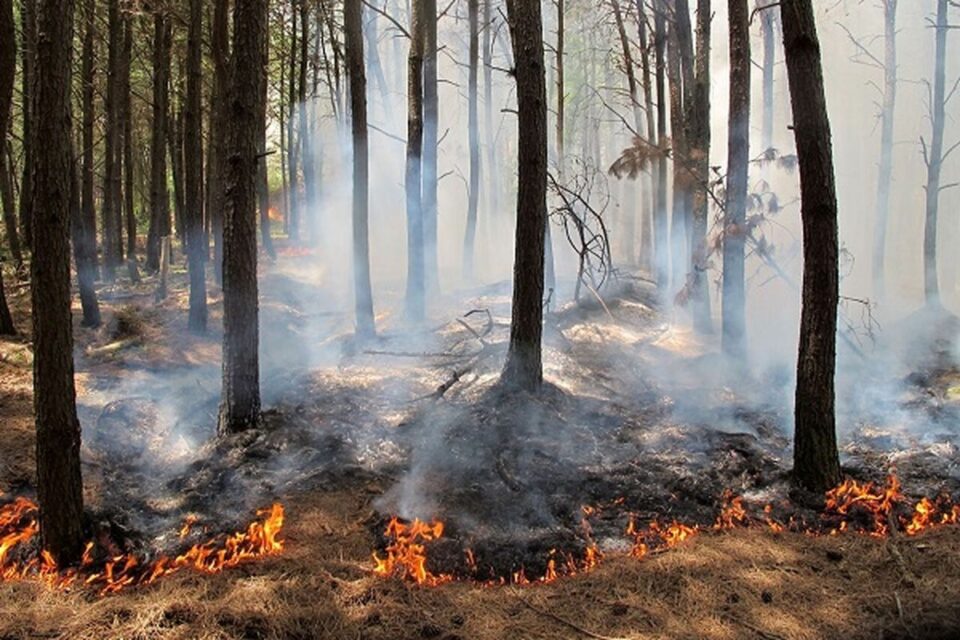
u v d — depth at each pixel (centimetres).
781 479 597
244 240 662
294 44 1778
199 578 442
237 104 648
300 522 530
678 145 1227
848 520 538
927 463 634
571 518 559
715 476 621
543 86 722
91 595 432
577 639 384
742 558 468
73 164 1064
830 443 579
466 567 485
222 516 546
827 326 567
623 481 613
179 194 1752
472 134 1432
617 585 441
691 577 443
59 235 439
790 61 549
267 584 432
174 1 1321
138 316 1121
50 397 454
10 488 568
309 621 397
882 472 621
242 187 655
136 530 520
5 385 773
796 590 429
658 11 1348
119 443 677
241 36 642
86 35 1278
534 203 732
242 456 626
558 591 440
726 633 387
